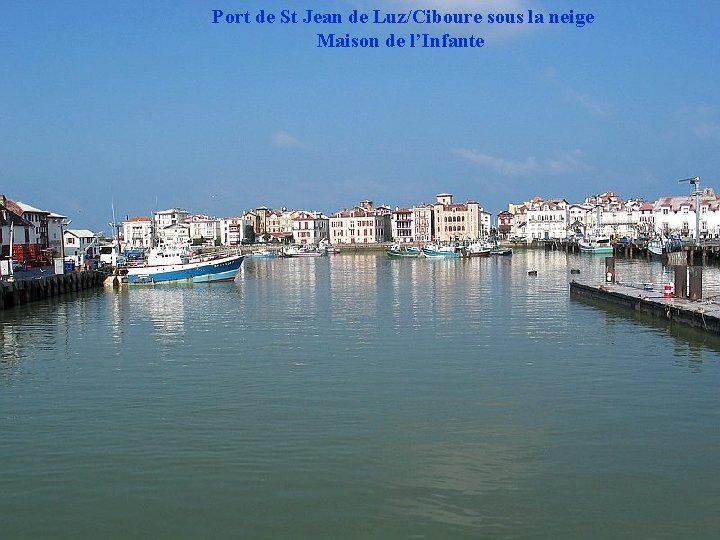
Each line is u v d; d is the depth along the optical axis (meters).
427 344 37.09
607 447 20.55
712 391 26.56
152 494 17.77
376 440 21.31
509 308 53.31
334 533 15.69
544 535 15.44
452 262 140.50
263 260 176.25
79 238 133.62
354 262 153.62
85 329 46.38
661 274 92.62
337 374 30.03
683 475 18.45
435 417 23.56
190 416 24.11
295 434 21.97
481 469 19.00
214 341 39.72
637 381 28.20
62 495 17.80
